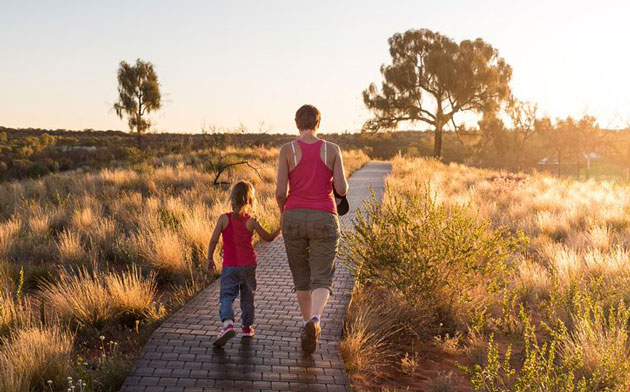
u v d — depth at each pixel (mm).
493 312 6410
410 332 5789
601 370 4262
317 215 4332
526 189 19016
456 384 4602
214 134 25062
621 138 59281
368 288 6965
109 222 10984
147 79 41906
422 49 49562
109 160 35719
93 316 5820
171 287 7480
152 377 4191
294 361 4555
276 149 35281
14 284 7129
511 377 4629
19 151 41938
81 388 3963
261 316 5711
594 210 13523
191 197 15320
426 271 5980
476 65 47219
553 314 5895
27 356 4305
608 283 7184
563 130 58531
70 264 8078
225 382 4141
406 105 49344
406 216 6438
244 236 4879
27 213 12617
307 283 4637
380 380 4680
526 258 9430
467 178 24188
